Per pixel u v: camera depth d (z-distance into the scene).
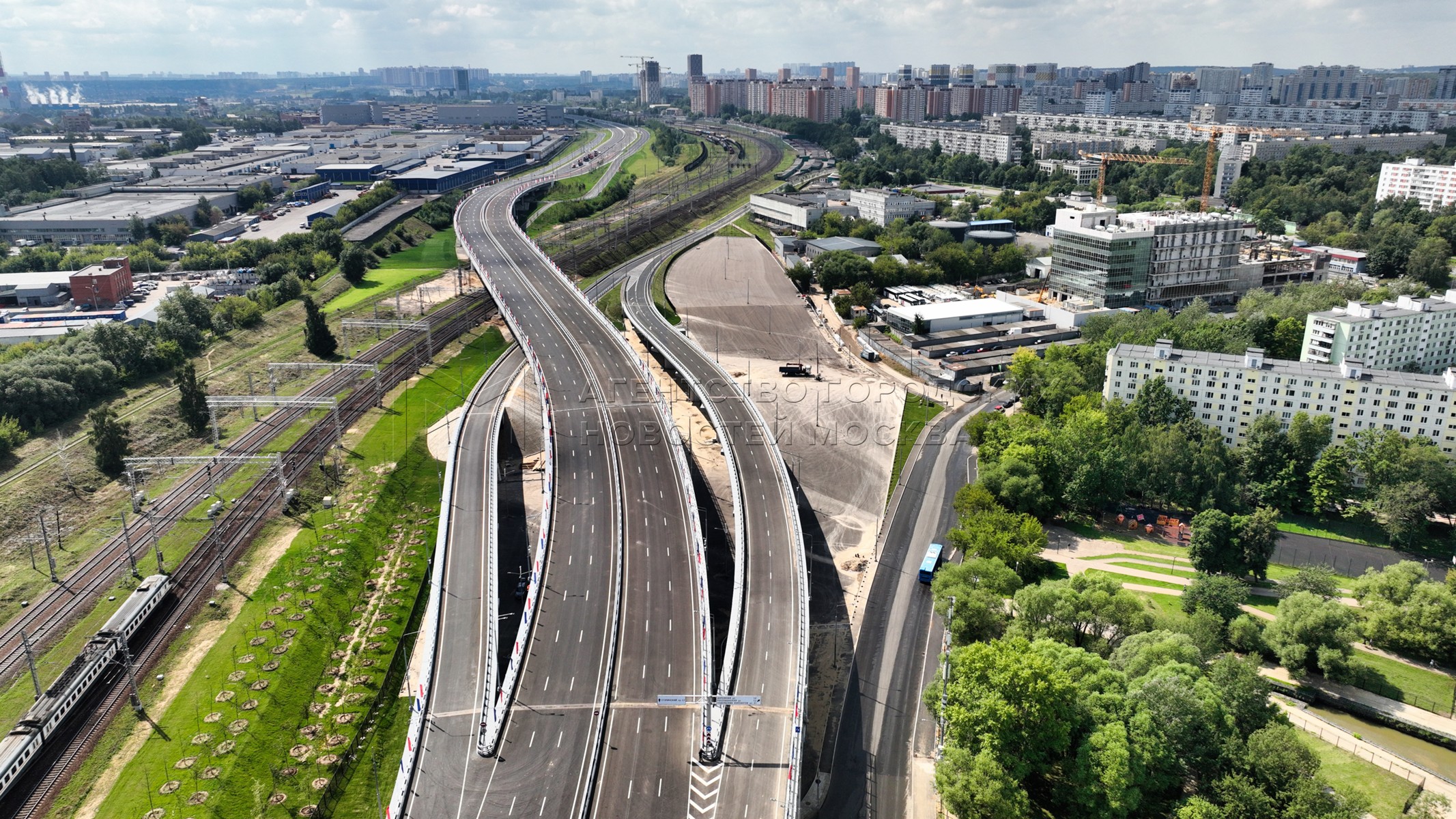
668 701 153.38
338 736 178.75
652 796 148.25
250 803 162.50
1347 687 188.50
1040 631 188.25
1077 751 153.88
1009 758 152.12
